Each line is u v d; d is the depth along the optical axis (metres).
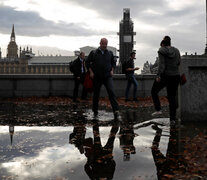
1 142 3.53
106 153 3.02
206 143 3.41
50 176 2.31
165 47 4.84
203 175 2.31
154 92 5.46
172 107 5.01
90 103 9.43
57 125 4.82
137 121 5.23
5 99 10.95
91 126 4.71
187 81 5.11
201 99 5.15
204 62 5.04
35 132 4.19
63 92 11.96
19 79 11.89
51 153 3.02
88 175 2.33
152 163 2.65
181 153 2.99
